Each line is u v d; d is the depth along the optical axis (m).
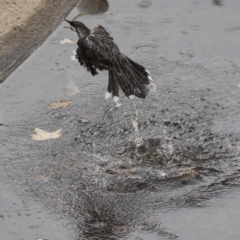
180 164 10.59
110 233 9.09
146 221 9.32
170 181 10.16
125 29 15.62
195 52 14.50
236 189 9.96
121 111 12.20
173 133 11.50
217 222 9.27
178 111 12.18
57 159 10.84
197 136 11.39
